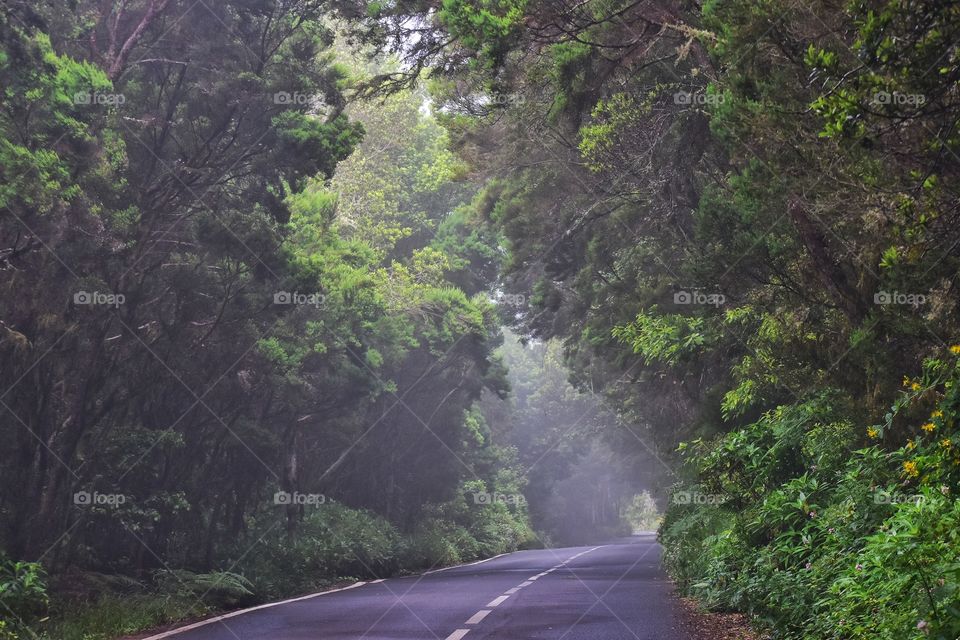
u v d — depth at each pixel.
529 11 12.98
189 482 19.92
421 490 38.72
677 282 19.27
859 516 8.56
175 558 18.84
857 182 8.70
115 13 16.75
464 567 27.98
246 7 16.69
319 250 23.06
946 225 8.61
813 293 12.09
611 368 30.03
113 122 15.80
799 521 10.55
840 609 7.10
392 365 30.17
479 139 22.19
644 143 18.47
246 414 21.23
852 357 10.39
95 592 14.59
